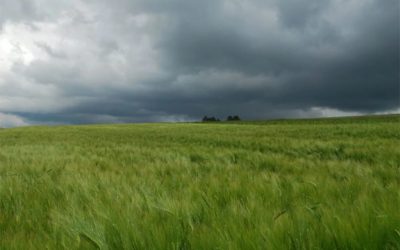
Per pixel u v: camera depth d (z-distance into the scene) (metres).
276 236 1.92
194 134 29.22
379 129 26.58
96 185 3.79
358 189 3.14
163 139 22.42
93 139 24.08
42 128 64.31
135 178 4.29
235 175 4.36
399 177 4.07
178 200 2.87
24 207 3.10
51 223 2.55
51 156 8.33
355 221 2.00
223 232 2.05
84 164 6.39
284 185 3.60
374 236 1.85
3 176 5.05
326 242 1.89
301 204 2.70
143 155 8.54
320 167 5.10
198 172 4.95
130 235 2.05
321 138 17.58
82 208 2.92
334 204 2.61
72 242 2.07
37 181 4.37
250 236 1.91
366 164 5.52
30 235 2.27
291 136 21.88
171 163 5.94
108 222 2.26
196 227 2.22
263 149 11.01
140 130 48.47
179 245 1.97
